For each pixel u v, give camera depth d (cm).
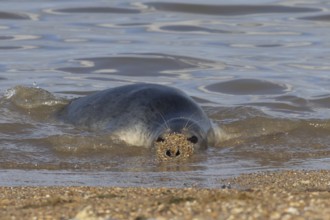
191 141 4569
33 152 4509
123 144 4712
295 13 8356
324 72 6431
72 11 8369
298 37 7519
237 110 5366
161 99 4916
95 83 6147
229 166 4253
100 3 8644
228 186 3575
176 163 4366
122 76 6388
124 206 2828
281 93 5941
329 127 5028
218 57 6856
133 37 7431
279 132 4972
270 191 3105
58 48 7062
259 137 4888
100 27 7775
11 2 8700
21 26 7781
